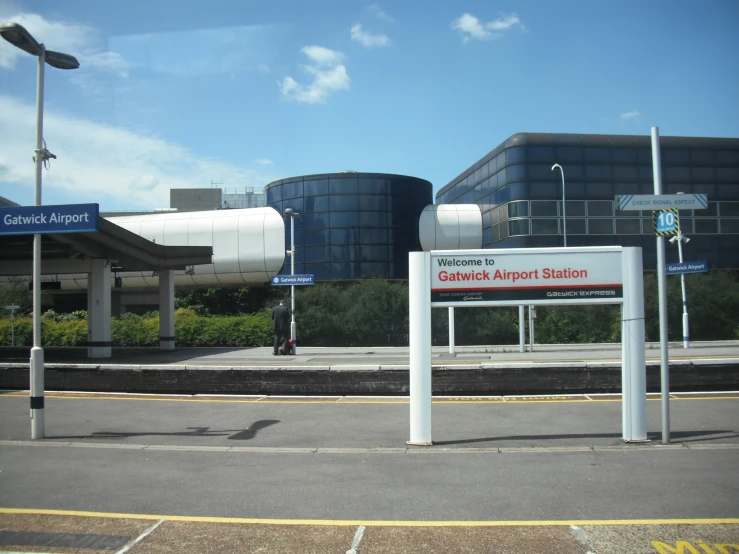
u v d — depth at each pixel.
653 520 5.47
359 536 5.20
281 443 8.88
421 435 8.69
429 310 8.73
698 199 8.57
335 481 6.85
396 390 13.55
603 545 4.95
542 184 38.44
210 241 41.34
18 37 9.02
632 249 8.62
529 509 5.81
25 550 4.96
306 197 41.44
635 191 39.03
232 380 13.83
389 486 6.63
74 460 7.90
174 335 28.83
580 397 12.85
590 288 8.63
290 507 5.97
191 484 6.77
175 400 12.96
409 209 42.47
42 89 9.54
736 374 13.42
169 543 5.09
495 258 8.70
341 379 13.62
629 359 8.62
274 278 26.39
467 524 5.45
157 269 26.66
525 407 11.70
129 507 6.00
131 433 9.65
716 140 40.00
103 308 23.56
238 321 32.47
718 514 5.61
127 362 21.20
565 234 37.03
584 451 8.12
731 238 39.66
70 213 9.30
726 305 34.84
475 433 9.45
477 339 34.19
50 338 33.31
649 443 8.52
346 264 40.50
